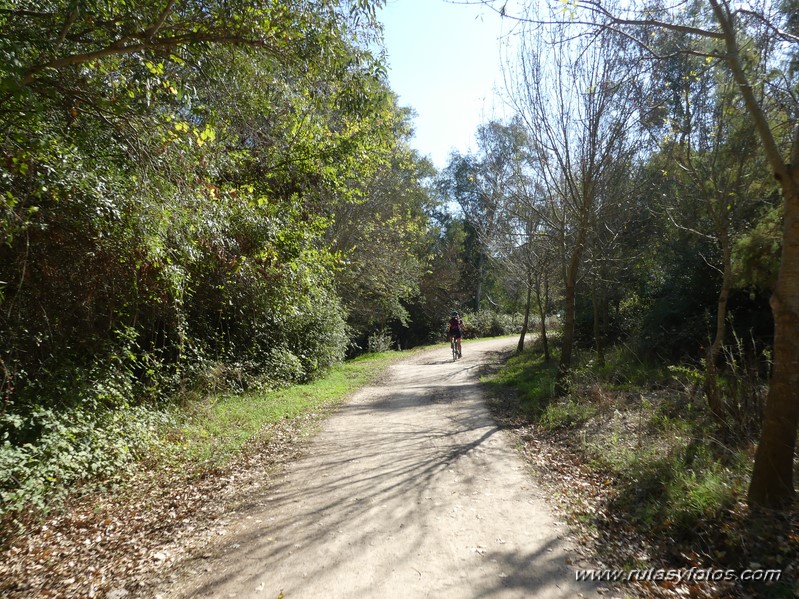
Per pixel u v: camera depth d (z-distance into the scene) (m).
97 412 7.59
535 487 5.75
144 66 6.59
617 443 6.78
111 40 6.25
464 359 21.73
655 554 4.17
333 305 17.61
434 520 4.88
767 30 6.05
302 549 4.38
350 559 4.16
